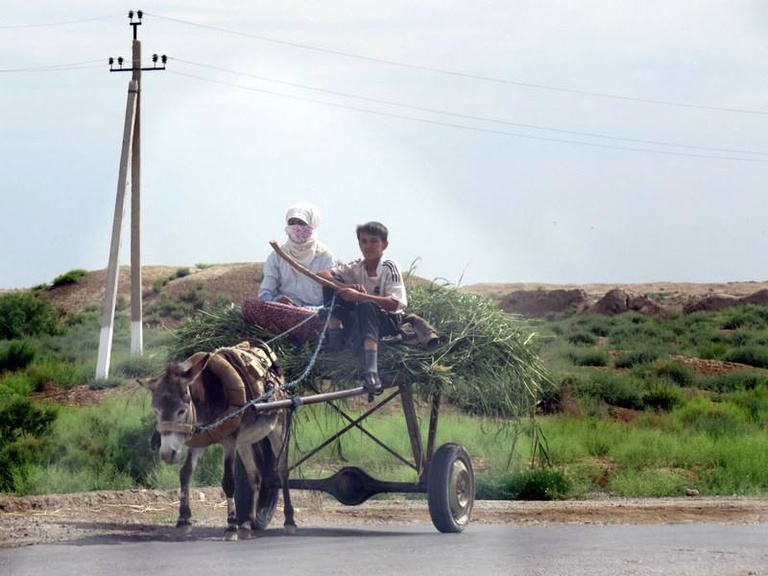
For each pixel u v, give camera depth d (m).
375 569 13.72
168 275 112.06
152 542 17.20
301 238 20.39
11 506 22.70
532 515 23.11
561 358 63.06
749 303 105.44
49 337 81.50
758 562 14.65
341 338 19.16
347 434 30.66
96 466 28.17
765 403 47.72
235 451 17.61
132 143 53.66
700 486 29.98
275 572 13.45
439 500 18.89
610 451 34.19
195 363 16.72
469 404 20.58
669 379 56.38
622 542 17.30
